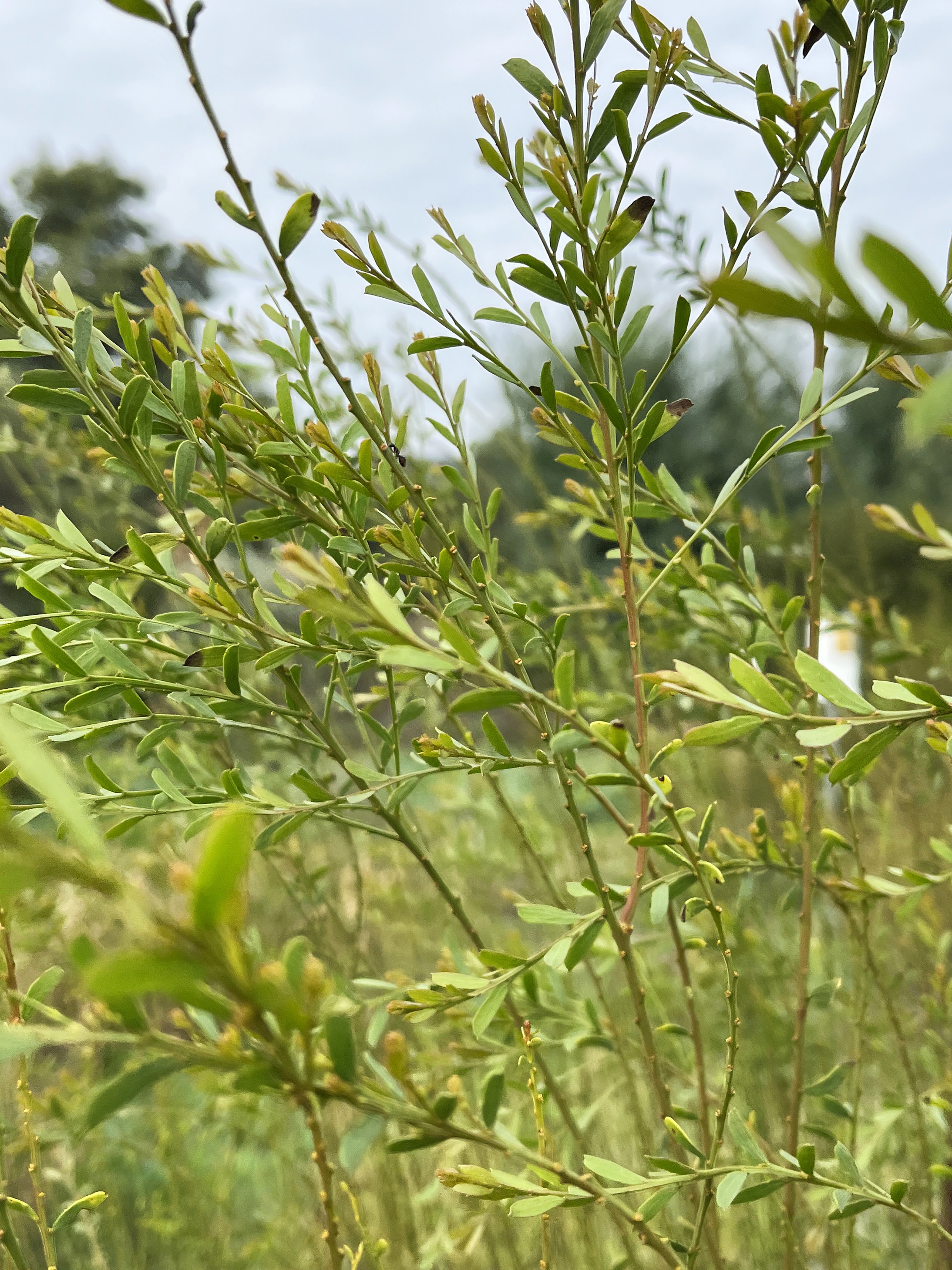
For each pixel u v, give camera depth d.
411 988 0.42
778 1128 0.59
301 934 0.64
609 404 0.36
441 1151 0.55
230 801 0.37
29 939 0.48
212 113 0.33
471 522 0.41
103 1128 0.70
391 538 0.37
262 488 0.42
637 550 0.50
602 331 0.36
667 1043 0.65
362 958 0.58
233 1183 0.77
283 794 0.57
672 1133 0.35
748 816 0.75
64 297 0.39
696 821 0.62
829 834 0.44
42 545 0.36
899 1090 0.58
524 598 0.67
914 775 0.65
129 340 0.36
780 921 0.69
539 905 0.38
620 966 0.75
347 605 0.25
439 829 0.83
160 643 0.39
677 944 0.42
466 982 0.37
